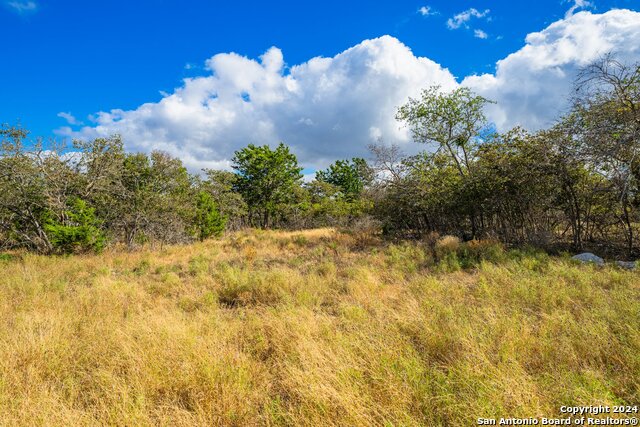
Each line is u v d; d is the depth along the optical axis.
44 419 2.46
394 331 4.04
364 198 17.97
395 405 2.54
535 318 4.28
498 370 2.78
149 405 2.74
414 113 14.25
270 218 37.56
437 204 14.20
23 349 3.59
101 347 3.81
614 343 3.30
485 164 11.90
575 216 10.94
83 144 14.27
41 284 7.23
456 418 2.37
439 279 7.21
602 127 8.44
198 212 19.38
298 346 3.59
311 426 2.37
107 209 15.48
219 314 5.45
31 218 13.88
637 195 8.82
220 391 2.91
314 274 7.97
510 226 12.73
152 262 11.43
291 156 35.25
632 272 6.56
